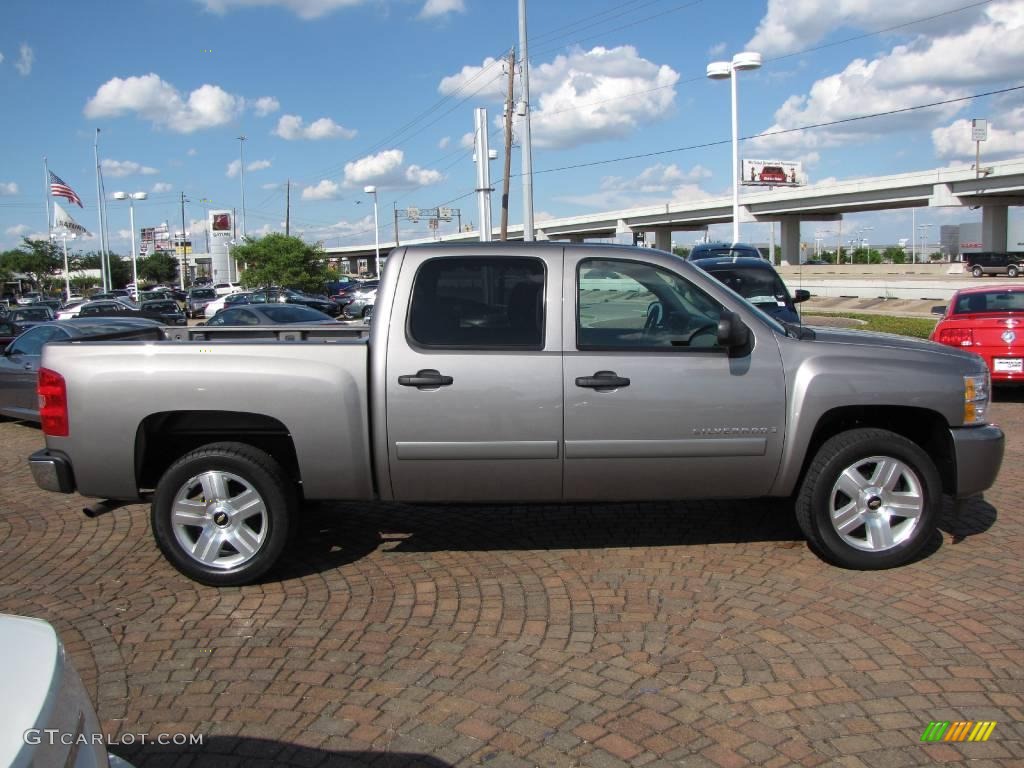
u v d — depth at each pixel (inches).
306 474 191.2
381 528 236.4
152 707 142.1
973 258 2065.7
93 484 194.1
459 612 177.9
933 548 210.2
